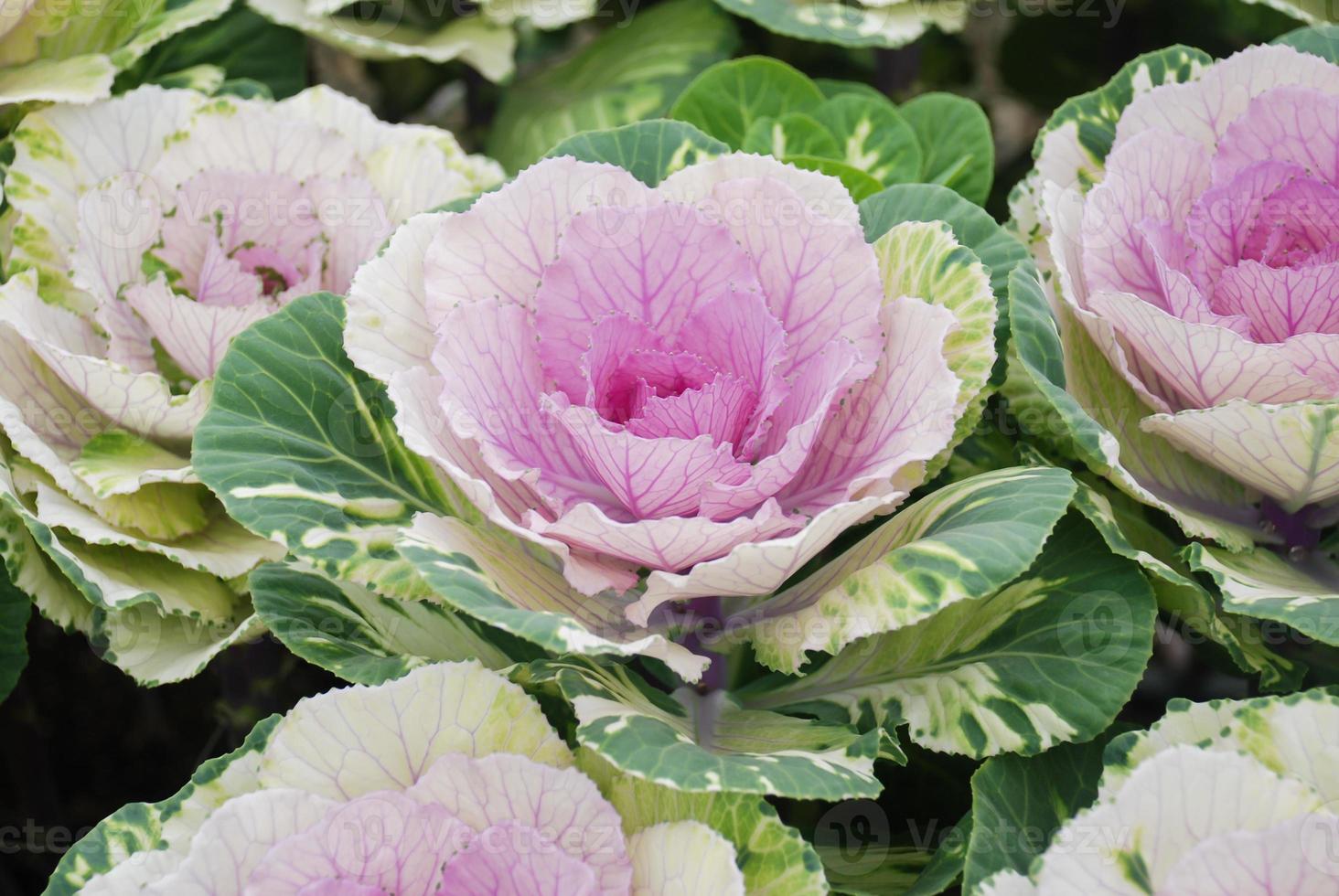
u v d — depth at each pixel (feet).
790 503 3.62
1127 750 3.53
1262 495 3.79
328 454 3.65
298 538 3.55
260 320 3.71
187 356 4.00
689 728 3.61
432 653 3.74
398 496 3.66
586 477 3.63
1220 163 3.84
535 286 3.67
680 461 3.48
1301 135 3.82
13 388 3.97
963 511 3.58
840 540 3.79
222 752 4.34
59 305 4.06
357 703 3.53
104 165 4.19
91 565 3.87
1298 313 3.69
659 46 4.65
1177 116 3.92
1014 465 3.84
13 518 3.87
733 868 3.40
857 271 3.62
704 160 3.85
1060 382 3.66
